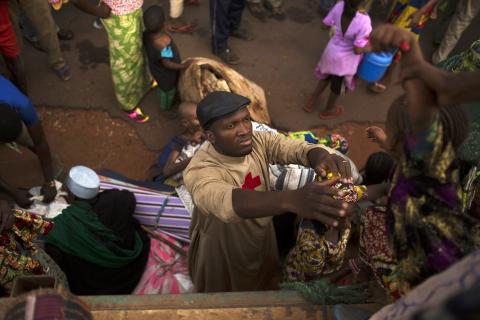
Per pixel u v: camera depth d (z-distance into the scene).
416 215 1.01
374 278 1.71
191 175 1.78
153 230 3.52
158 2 5.80
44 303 0.85
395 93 5.16
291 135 3.53
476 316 0.45
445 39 5.13
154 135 4.66
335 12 4.06
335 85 4.47
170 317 1.51
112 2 3.66
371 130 2.46
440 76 0.78
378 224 1.34
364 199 2.75
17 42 4.16
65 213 3.12
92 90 4.89
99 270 3.10
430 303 0.72
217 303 1.54
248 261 2.43
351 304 1.53
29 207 3.50
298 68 5.34
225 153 1.77
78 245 3.05
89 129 4.64
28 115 3.01
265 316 1.52
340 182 1.70
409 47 0.86
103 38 5.32
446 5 5.18
